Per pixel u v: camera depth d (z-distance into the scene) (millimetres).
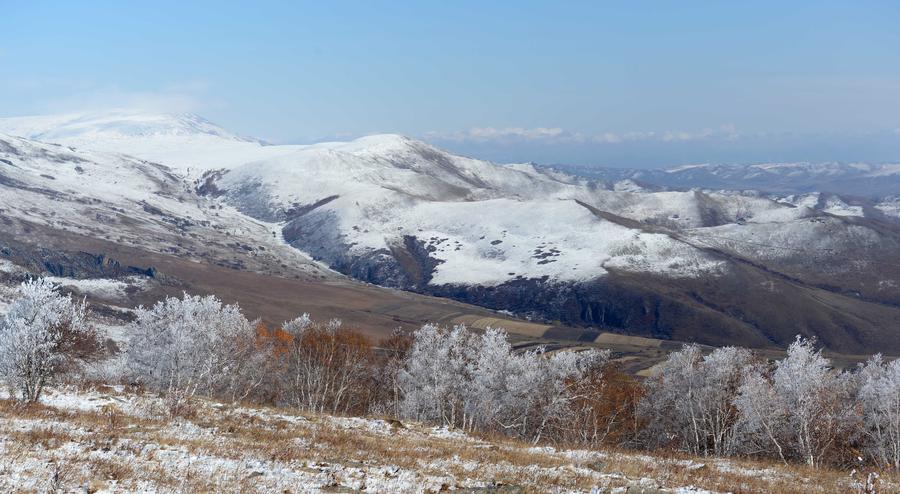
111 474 17953
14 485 15891
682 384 68250
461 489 20125
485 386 68312
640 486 23016
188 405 34250
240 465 20844
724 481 26375
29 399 32188
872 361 66688
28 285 34375
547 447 36750
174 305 61062
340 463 23375
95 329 38031
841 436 56062
